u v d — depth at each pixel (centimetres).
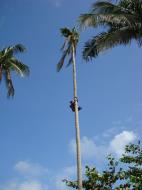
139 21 2142
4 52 3350
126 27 2167
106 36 2144
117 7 2161
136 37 2180
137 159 2759
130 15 2123
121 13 2134
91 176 2848
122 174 2792
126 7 2192
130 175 2747
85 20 2089
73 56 2611
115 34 2142
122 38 2158
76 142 2298
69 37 2639
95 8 2142
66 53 2625
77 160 2248
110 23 2192
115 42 2159
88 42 2180
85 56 2180
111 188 2812
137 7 2167
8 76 3344
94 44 2162
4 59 3341
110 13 2119
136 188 2627
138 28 2142
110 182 2827
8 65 3353
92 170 2878
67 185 2997
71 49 2631
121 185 2759
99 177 2833
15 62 3356
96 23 2123
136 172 2756
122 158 2767
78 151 2262
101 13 2120
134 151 2775
